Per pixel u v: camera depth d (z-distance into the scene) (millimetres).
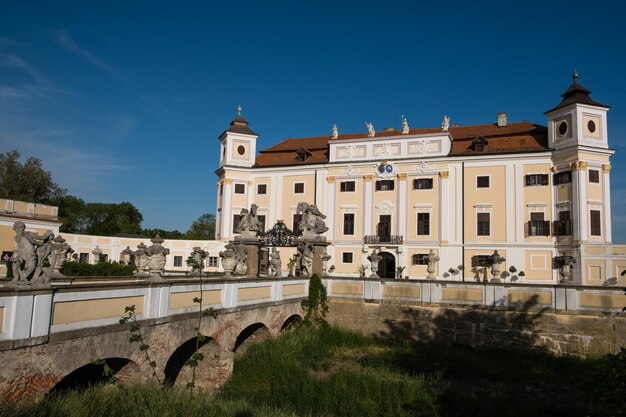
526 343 23156
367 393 17469
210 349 17906
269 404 16734
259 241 27188
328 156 50719
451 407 16797
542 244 41250
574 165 40188
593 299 22391
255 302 20516
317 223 28031
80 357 11789
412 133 48625
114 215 98750
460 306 24578
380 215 47000
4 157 63344
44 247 11062
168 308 14930
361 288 26578
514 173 43125
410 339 25234
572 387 19172
